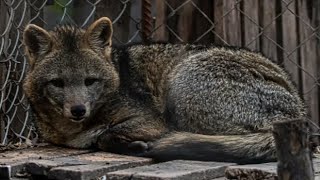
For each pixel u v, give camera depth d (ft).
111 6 38.32
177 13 37.78
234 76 30.04
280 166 18.21
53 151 29.53
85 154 28.78
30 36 30.83
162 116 31.19
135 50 33.06
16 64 35.17
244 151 26.66
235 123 29.63
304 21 38.27
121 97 30.96
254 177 23.11
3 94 34.01
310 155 18.35
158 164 25.35
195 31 37.86
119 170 24.39
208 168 24.25
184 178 22.76
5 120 34.99
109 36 31.32
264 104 29.66
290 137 17.99
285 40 39.65
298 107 30.30
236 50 31.58
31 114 34.19
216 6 37.55
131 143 28.86
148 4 35.91
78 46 30.60
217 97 29.89
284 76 31.45
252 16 38.55
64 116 29.78
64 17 36.70
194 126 30.25
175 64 32.12
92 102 30.01
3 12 34.94
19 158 26.76
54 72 30.04
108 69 30.81
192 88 30.32
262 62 31.22
